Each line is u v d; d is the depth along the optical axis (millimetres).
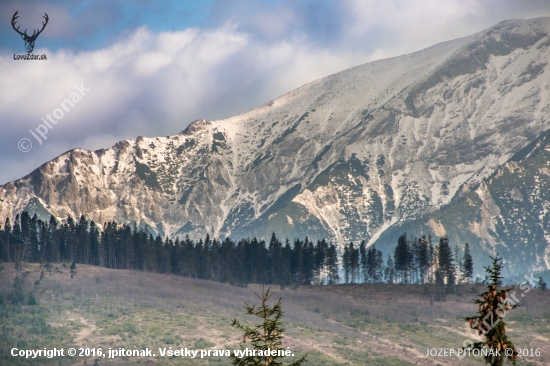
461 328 176250
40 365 136000
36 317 166750
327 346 154875
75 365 137750
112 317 173625
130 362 140125
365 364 142500
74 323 166500
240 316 182250
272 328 43344
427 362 146500
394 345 160000
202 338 159000
